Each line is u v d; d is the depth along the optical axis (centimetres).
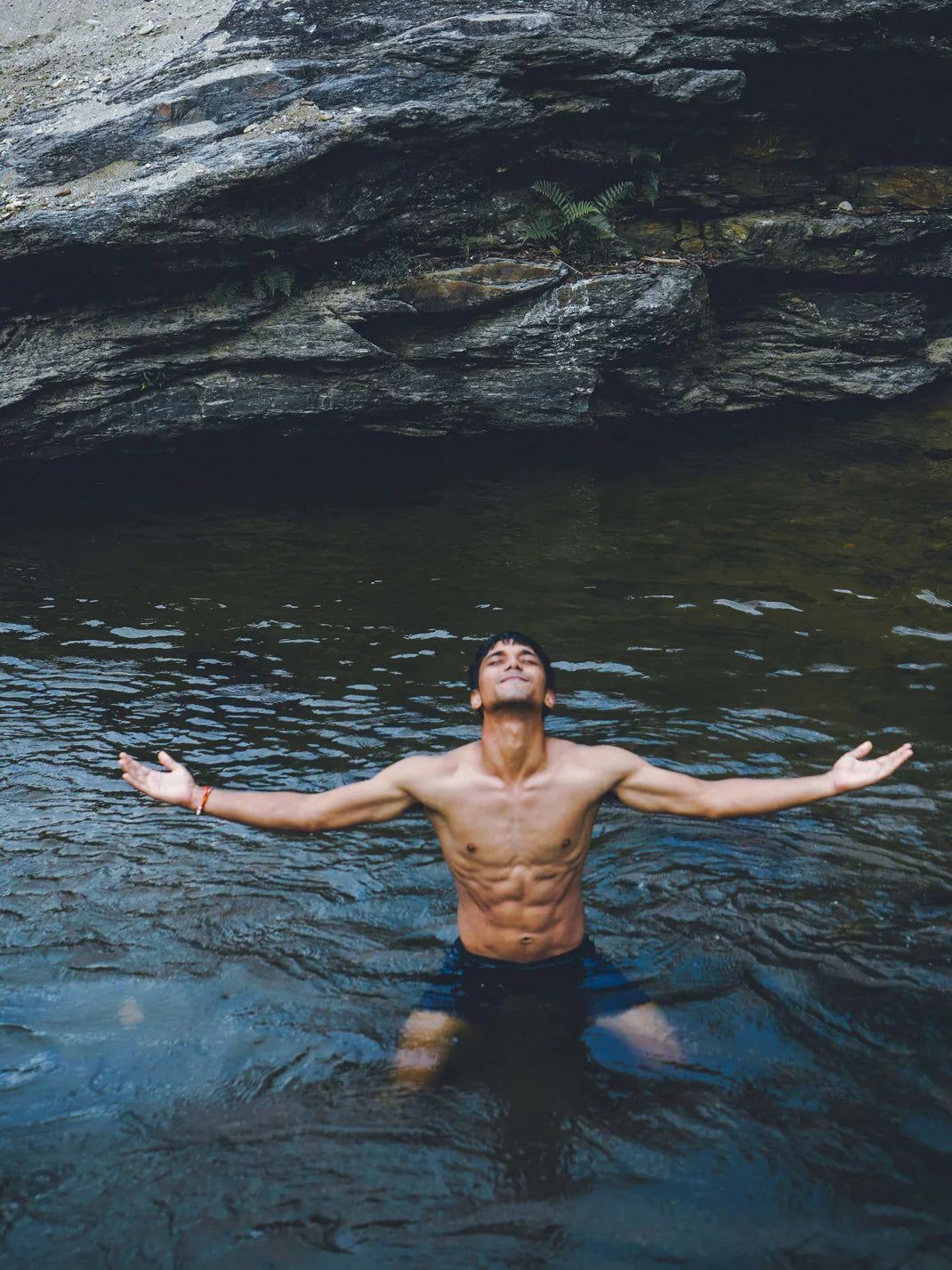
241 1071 351
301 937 423
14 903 449
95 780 558
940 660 665
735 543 879
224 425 1065
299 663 695
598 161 1124
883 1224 288
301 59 1102
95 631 755
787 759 552
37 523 988
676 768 544
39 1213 298
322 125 1020
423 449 1157
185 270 1027
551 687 367
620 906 434
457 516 971
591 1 1099
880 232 1174
